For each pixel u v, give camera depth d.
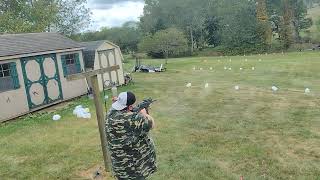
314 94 19.91
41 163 10.02
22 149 11.39
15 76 17.28
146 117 6.02
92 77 8.52
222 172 8.73
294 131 12.19
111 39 84.31
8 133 13.64
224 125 13.33
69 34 46.44
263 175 8.51
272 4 74.94
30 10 42.22
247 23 73.62
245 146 10.68
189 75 33.19
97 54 23.69
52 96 19.73
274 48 71.94
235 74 32.25
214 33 80.88
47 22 41.31
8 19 39.09
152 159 6.39
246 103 17.75
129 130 5.96
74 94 21.53
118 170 6.19
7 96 16.75
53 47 20.05
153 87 25.09
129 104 6.07
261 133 12.09
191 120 14.36
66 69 20.92
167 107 17.45
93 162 9.84
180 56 73.25
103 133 8.85
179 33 63.41
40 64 19.00
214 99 19.22
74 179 8.80
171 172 8.79
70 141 12.03
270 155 9.86
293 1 73.25
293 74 30.20
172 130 12.79
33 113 17.95
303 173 8.58
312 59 43.19
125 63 53.75
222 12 78.62
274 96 19.61
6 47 17.56
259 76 29.83
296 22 73.56
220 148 10.58
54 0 44.84
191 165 9.23
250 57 55.88
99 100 8.73
